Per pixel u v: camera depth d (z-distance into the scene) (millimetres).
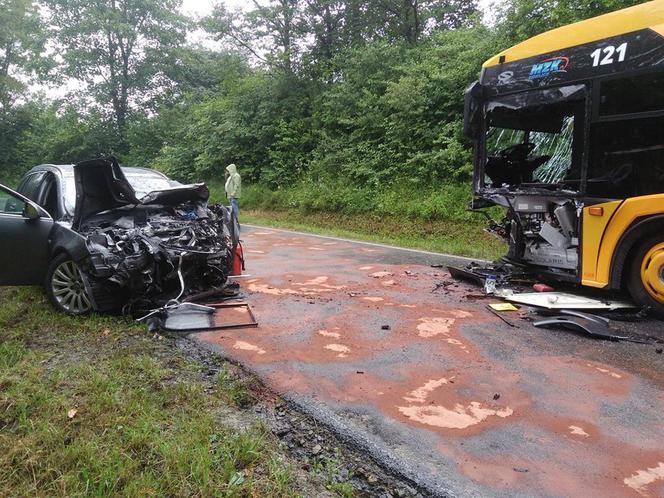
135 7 28672
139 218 6125
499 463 2711
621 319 5320
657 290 5273
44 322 5137
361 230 14570
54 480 2473
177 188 6301
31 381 3615
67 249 5301
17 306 5719
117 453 2652
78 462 2596
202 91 29375
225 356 4234
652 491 2473
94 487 2432
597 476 2596
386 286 6922
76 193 5633
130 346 4445
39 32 28469
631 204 5363
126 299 5434
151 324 4941
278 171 19953
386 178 16016
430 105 15992
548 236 6469
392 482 2596
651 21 5293
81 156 29578
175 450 2689
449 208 13320
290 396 3490
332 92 19844
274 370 3943
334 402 3408
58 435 2848
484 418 3203
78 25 27797
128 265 5141
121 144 30062
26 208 5777
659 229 5266
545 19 12453
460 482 2551
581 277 5938
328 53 22000
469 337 4758
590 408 3338
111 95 29781
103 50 29172
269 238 12688
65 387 3559
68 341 4621
